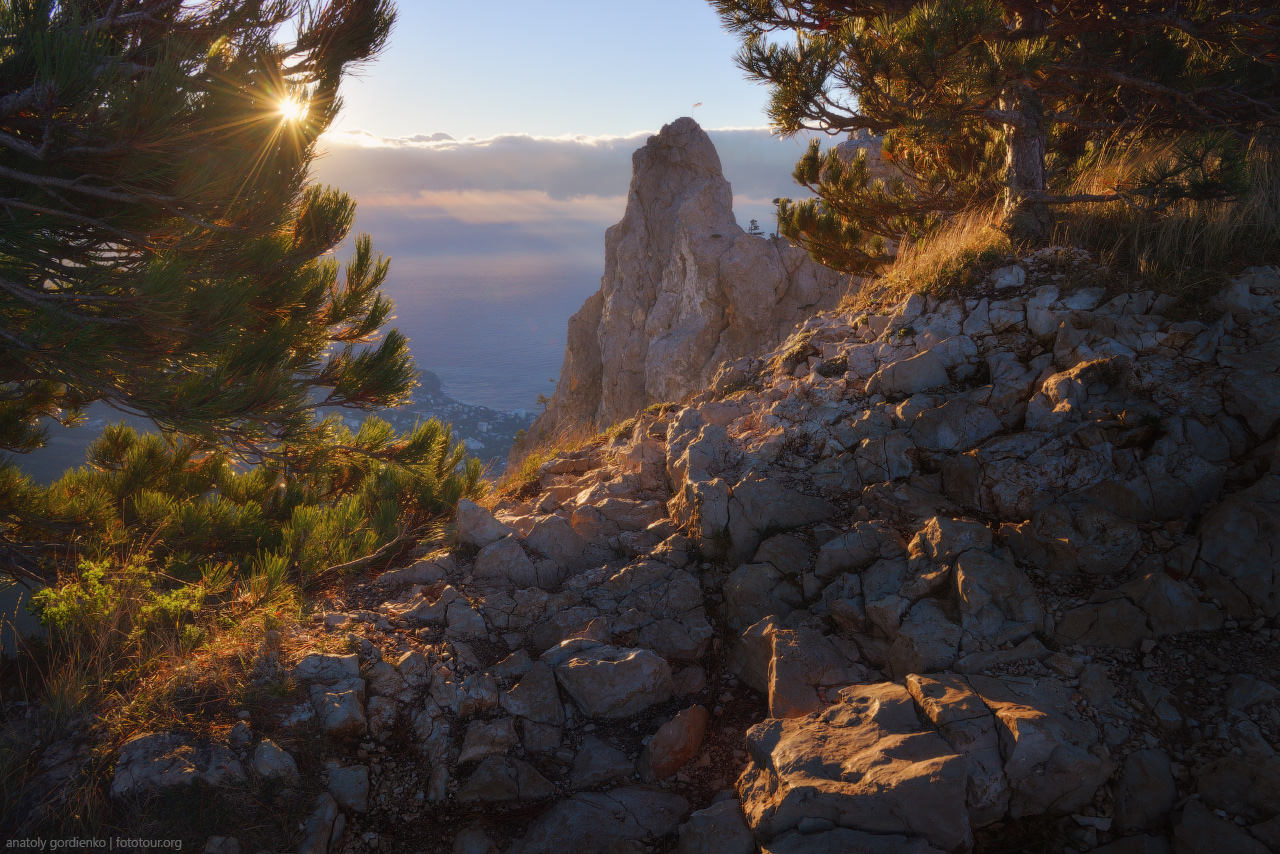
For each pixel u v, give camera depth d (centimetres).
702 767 374
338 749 371
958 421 503
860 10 738
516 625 479
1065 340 510
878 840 274
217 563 635
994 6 532
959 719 313
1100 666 342
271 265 606
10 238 485
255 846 316
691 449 596
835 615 412
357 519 603
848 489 522
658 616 472
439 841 341
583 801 351
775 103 687
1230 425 412
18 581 623
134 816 312
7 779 323
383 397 789
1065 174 811
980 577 383
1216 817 270
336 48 628
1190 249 544
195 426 554
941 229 781
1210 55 752
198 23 590
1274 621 338
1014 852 289
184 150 478
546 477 776
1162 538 390
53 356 481
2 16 454
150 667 391
